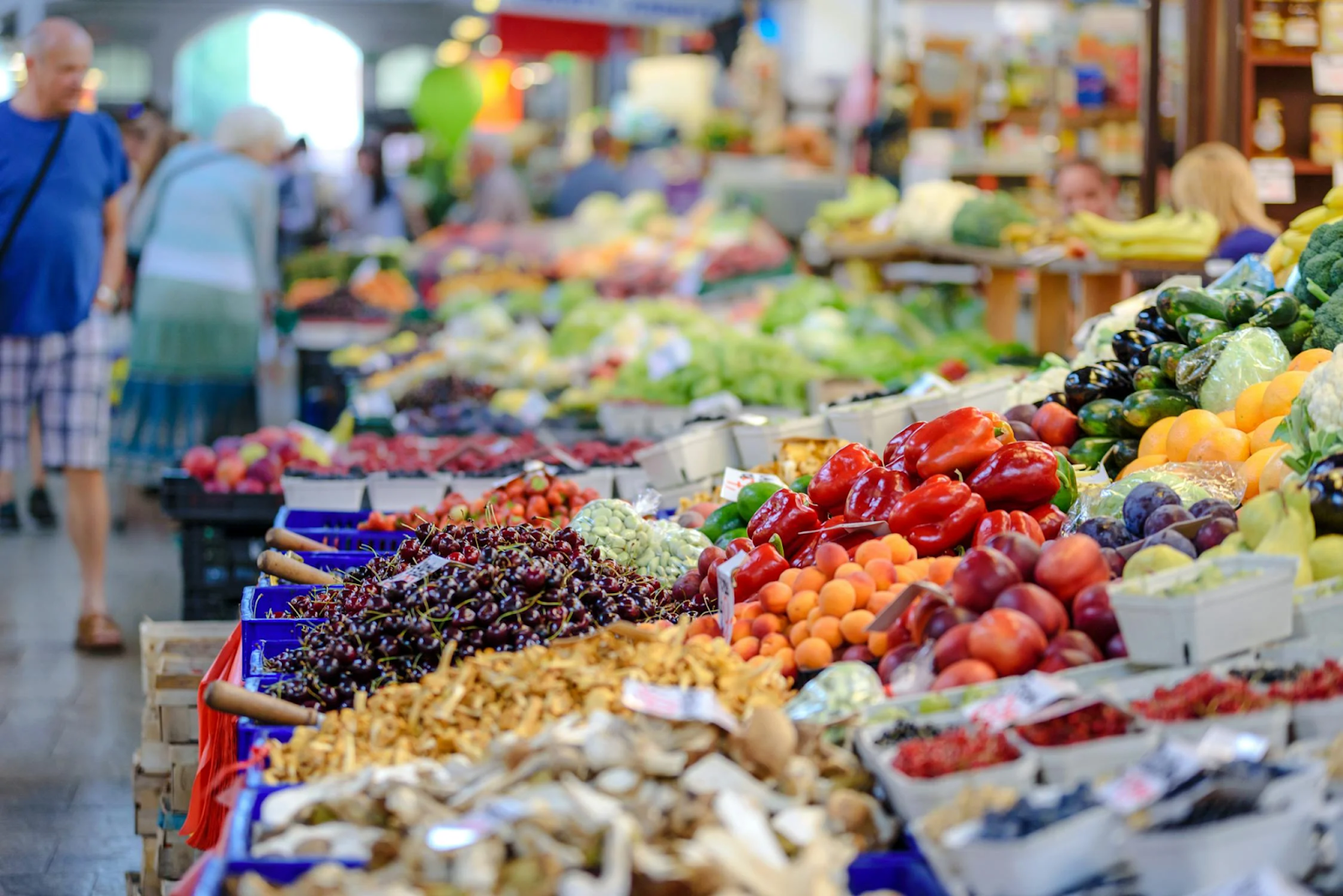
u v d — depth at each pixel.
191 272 8.54
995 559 2.69
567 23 18.23
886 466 3.71
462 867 1.94
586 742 2.21
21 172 6.13
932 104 12.28
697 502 4.68
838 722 2.40
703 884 1.86
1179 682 2.38
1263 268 4.52
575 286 12.09
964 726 2.33
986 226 8.34
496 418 8.05
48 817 4.48
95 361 6.32
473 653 2.97
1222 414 3.76
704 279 11.58
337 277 12.39
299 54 26.19
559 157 21.41
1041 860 1.92
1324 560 2.67
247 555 5.74
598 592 3.24
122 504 9.35
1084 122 10.23
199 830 3.09
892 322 8.99
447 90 17.88
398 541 4.67
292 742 2.53
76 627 6.77
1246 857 1.92
